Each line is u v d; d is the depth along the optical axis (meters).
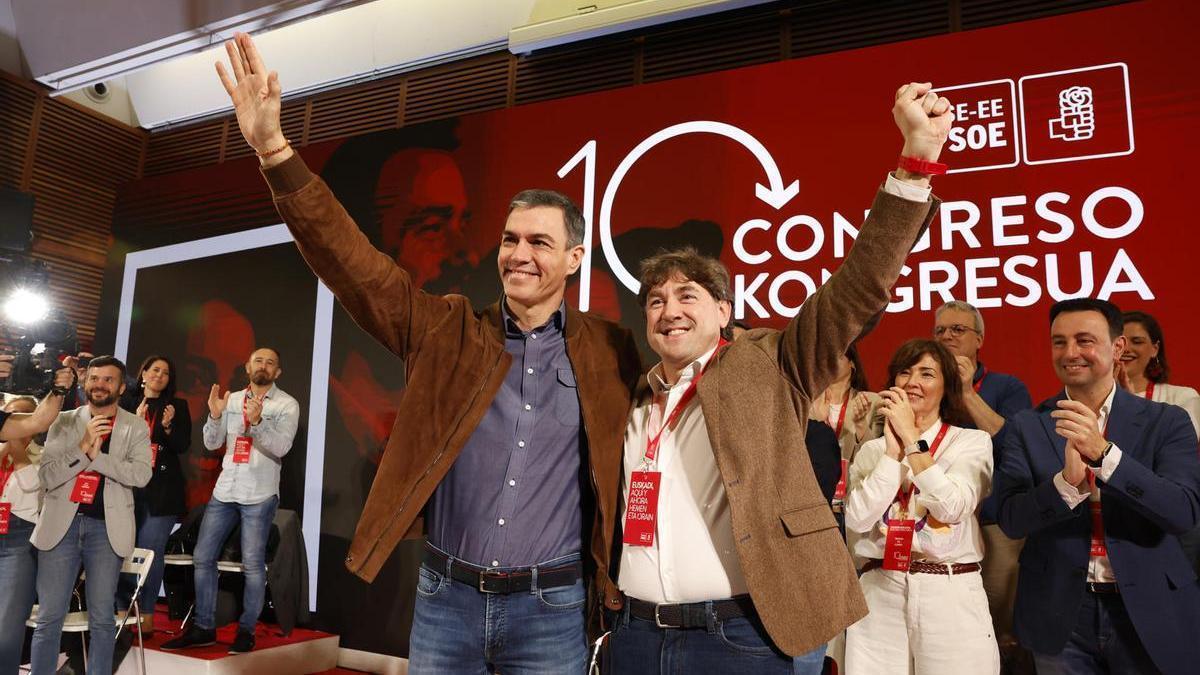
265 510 3.81
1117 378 2.73
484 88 4.66
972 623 2.06
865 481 2.20
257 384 4.01
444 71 4.79
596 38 4.37
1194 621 1.96
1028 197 3.20
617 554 1.49
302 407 4.45
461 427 1.46
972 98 3.36
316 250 1.37
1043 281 3.12
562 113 4.14
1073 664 2.08
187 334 4.95
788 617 1.26
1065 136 3.19
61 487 3.01
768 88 3.74
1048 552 2.12
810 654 1.38
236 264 4.88
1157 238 2.99
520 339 1.58
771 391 1.41
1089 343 2.20
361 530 1.41
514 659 1.44
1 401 2.96
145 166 5.83
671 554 1.38
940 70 3.43
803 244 3.53
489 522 1.44
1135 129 3.09
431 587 1.47
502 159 4.23
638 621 1.41
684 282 1.49
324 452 4.34
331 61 5.00
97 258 5.53
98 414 3.22
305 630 4.12
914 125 1.31
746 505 1.32
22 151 5.17
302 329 4.57
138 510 3.95
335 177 4.64
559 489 1.48
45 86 5.32
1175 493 1.93
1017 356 3.11
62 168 5.38
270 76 1.35
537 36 4.34
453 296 1.62
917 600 2.08
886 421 2.22
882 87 3.53
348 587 4.11
